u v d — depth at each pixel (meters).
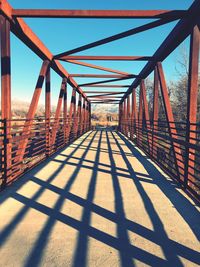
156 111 9.28
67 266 2.54
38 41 7.11
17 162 5.78
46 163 7.77
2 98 5.17
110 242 3.03
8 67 5.19
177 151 6.16
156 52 8.72
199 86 14.44
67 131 13.09
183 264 2.61
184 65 18.75
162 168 7.13
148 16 5.65
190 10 5.39
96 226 3.45
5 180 5.02
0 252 2.77
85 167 7.32
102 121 63.12
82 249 2.86
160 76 8.51
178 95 19.95
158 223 3.59
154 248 2.91
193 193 4.65
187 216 3.86
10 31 5.88
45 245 2.93
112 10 5.66
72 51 8.29
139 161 8.46
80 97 19.34
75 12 5.65
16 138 5.52
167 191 5.12
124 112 23.12
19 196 4.61
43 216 3.75
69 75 12.68
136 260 2.66
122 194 4.87
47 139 8.63
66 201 4.41
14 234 3.18
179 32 6.08
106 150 11.17
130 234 3.24
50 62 8.77
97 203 4.34
